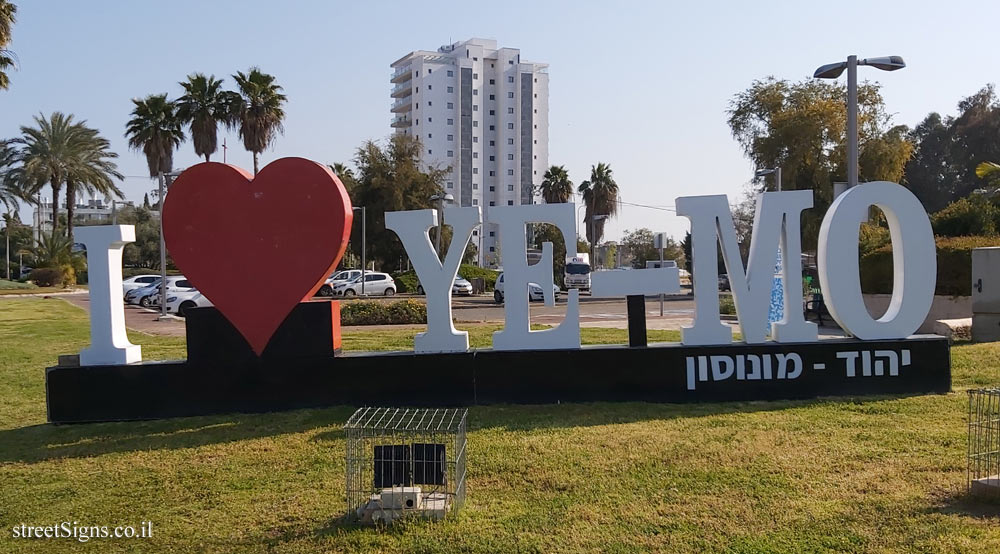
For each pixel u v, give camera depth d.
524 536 5.24
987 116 55.38
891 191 9.89
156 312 30.88
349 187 60.38
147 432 8.87
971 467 6.42
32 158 51.00
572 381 9.81
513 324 9.95
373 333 19.39
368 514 5.57
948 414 8.55
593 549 5.02
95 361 9.72
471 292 48.25
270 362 9.66
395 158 58.09
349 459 5.97
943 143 59.31
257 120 45.00
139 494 6.54
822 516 5.46
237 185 9.48
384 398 9.75
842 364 9.84
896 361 9.84
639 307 10.00
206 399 9.65
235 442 8.17
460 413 9.17
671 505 5.79
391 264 57.69
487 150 105.00
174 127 44.50
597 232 68.19
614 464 6.88
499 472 6.72
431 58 103.38
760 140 39.84
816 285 23.05
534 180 106.81
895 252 10.16
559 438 7.86
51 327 23.11
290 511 5.93
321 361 9.72
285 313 9.59
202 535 5.54
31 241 70.75
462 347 9.92
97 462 7.61
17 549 5.39
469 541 5.16
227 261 9.55
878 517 5.41
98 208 102.50
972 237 19.77
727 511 5.63
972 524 5.20
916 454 6.92
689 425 8.38
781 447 7.31
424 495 5.86
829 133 37.84
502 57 104.31
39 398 11.30
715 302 9.94
